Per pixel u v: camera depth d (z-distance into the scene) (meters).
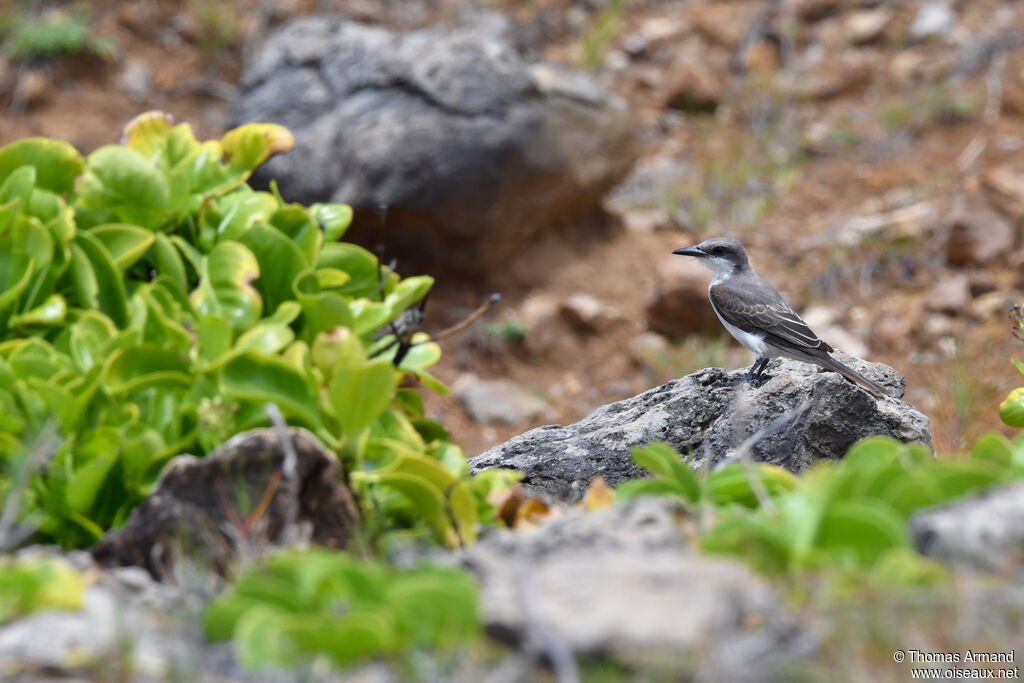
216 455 7.61
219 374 8.13
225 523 7.60
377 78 25.50
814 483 7.66
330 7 34.03
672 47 34.12
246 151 9.76
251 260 8.76
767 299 17.09
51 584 6.66
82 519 8.09
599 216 27.55
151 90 32.53
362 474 7.83
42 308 8.53
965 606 6.32
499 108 24.78
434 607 6.27
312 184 24.88
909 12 34.22
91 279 8.66
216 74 33.19
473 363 24.92
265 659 6.11
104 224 9.14
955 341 24.47
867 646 6.16
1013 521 6.86
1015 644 6.14
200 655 6.41
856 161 30.20
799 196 29.52
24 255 8.71
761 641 6.15
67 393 7.80
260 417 8.16
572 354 25.45
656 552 7.12
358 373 7.79
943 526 6.89
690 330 25.45
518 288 26.14
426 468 7.86
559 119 25.55
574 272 26.53
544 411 24.25
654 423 12.14
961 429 20.95
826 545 7.05
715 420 12.15
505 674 6.00
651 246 27.62
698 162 31.03
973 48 32.25
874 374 14.12
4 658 6.20
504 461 12.21
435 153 24.33
